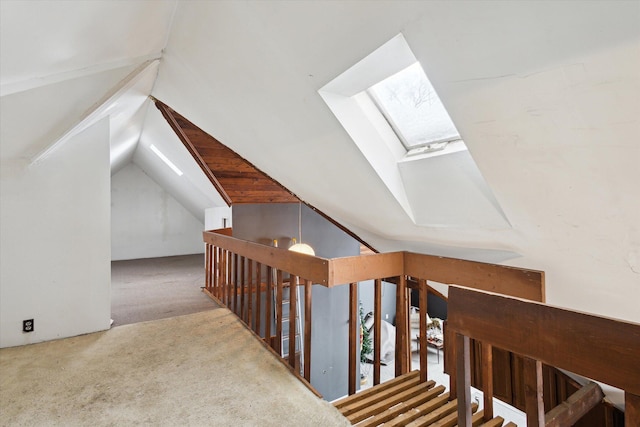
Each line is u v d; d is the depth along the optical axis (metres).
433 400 2.13
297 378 2.33
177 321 3.43
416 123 1.75
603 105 0.91
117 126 3.68
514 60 0.97
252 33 1.54
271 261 2.88
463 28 0.98
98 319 3.16
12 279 2.81
